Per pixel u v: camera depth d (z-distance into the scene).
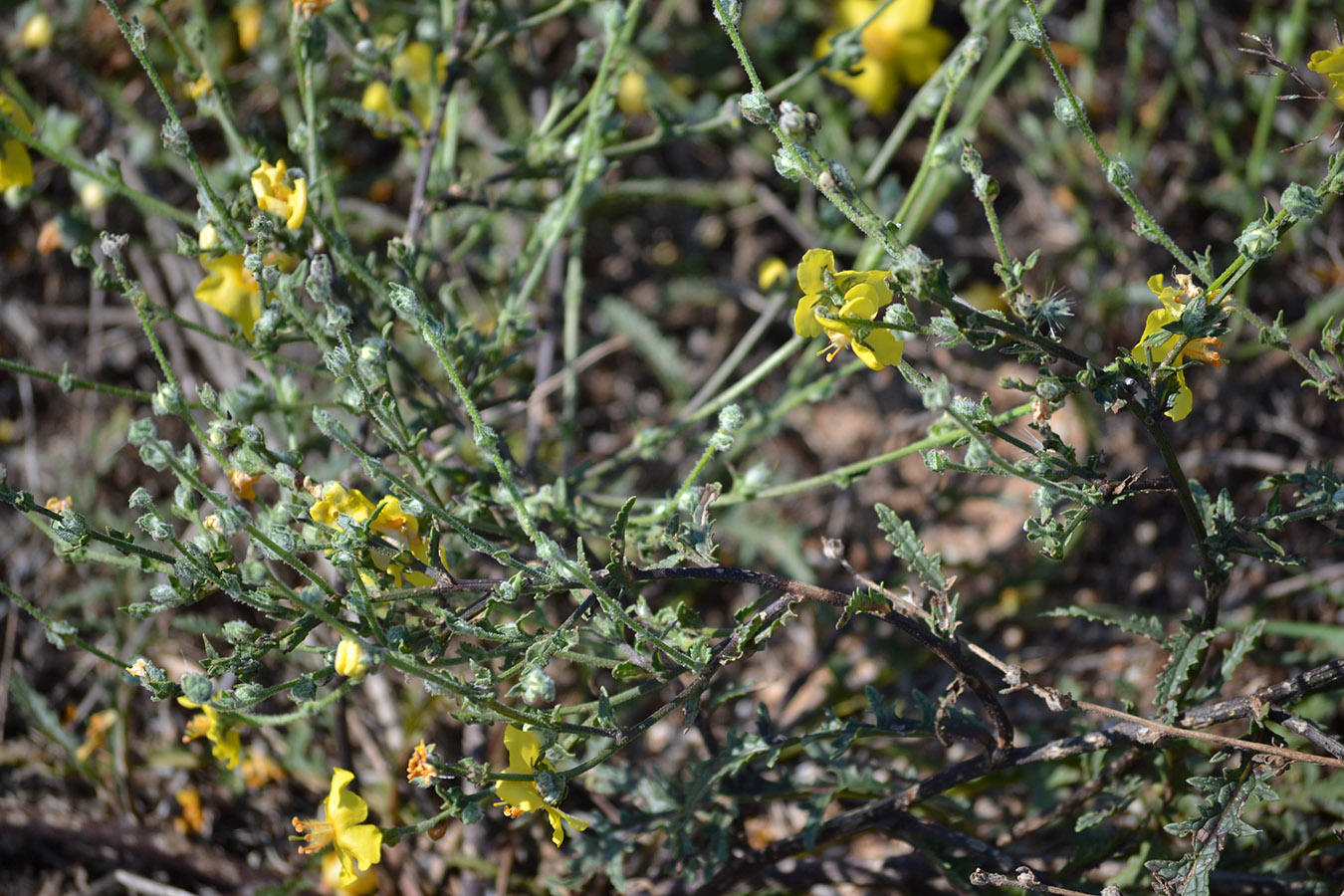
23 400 0.85
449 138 0.74
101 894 0.72
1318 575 0.75
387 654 0.55
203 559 0.57
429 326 0.56
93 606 0.79
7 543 0.81
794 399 0.70
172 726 0.75
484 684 0.55
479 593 0.63
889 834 0.64
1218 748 0.60
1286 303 0.83
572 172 0.71
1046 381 0.55
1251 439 0.83
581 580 0.55
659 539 0.62
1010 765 0.61
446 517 0.56
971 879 0.58
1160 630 0.61
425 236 0.75
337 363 0.57
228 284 0.64
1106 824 0.68
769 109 0.54
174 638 0.77
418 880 0.71
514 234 0.85
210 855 0.72
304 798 0.75
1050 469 0.56
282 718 0.59
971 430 0.55
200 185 0.60
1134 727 0.60
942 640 0.59
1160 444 0.57
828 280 0.56
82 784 0.75
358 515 0.58
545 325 0.82
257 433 0.58
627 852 0.66
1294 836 0.66
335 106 0.69
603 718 0.56
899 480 0.86
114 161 0.63
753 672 0.80
